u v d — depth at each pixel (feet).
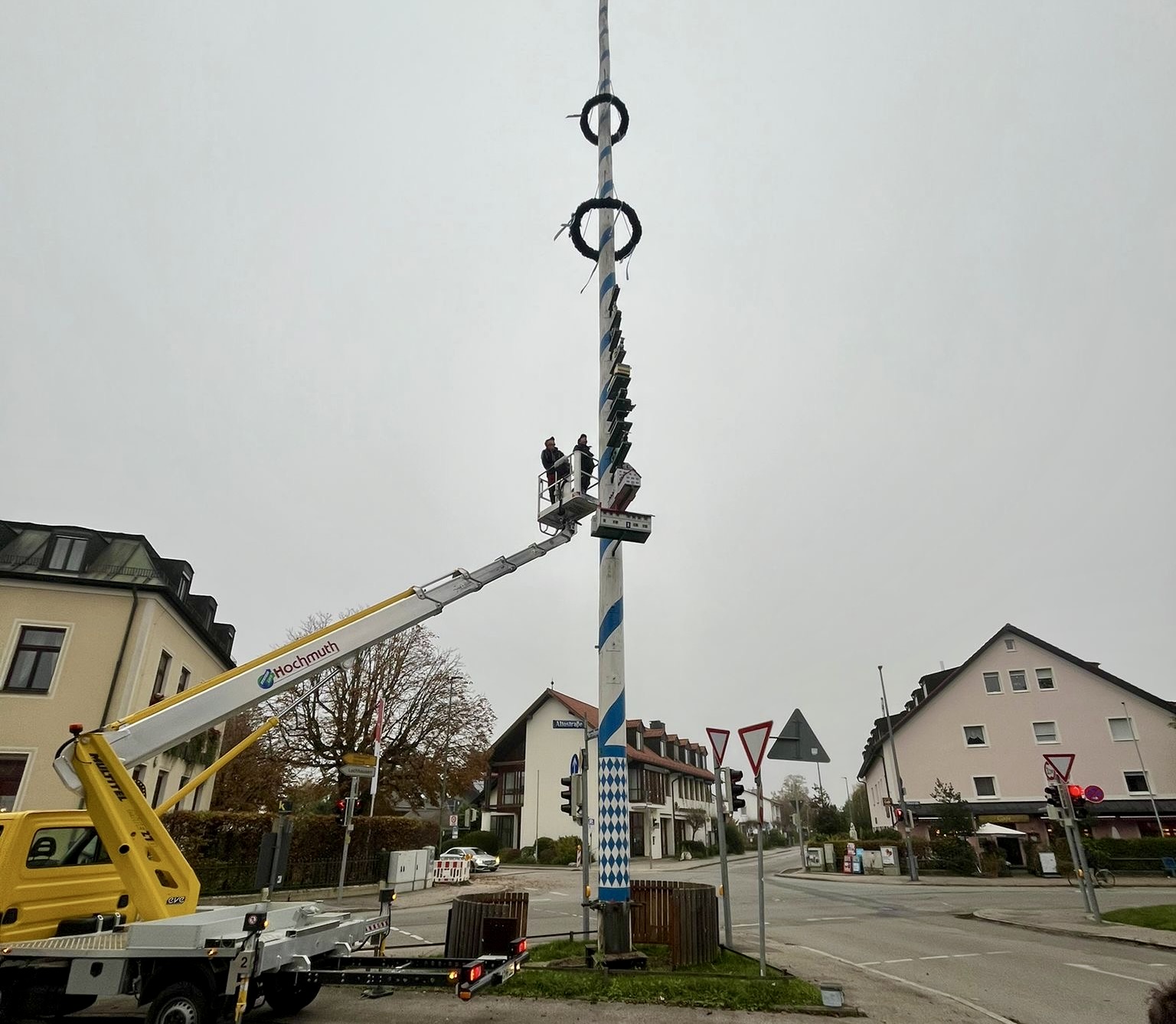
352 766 67.46
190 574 81.61
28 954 22.12
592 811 105.50
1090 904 53.98
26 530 72.95
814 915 59.11
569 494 36.60
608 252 42.06
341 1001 27.63
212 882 67.26
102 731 24.20
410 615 31.30
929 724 131.34
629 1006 25.89
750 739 31.91
